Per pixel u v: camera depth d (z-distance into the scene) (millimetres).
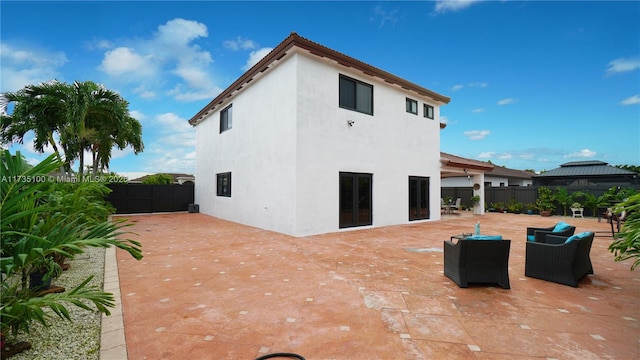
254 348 2799
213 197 15562
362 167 10727
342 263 5891
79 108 11297
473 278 4461
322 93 9602
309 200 9219
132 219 13938
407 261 6043
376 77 11062
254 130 11352
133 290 4383
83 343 2922
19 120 11547
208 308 3721
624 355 2664
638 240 3389
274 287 4496
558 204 16594
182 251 7012
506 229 10984
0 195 2270
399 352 2719
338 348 2789
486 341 2910
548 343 2871
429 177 13641
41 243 2395
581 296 4133
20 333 3012
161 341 2924
